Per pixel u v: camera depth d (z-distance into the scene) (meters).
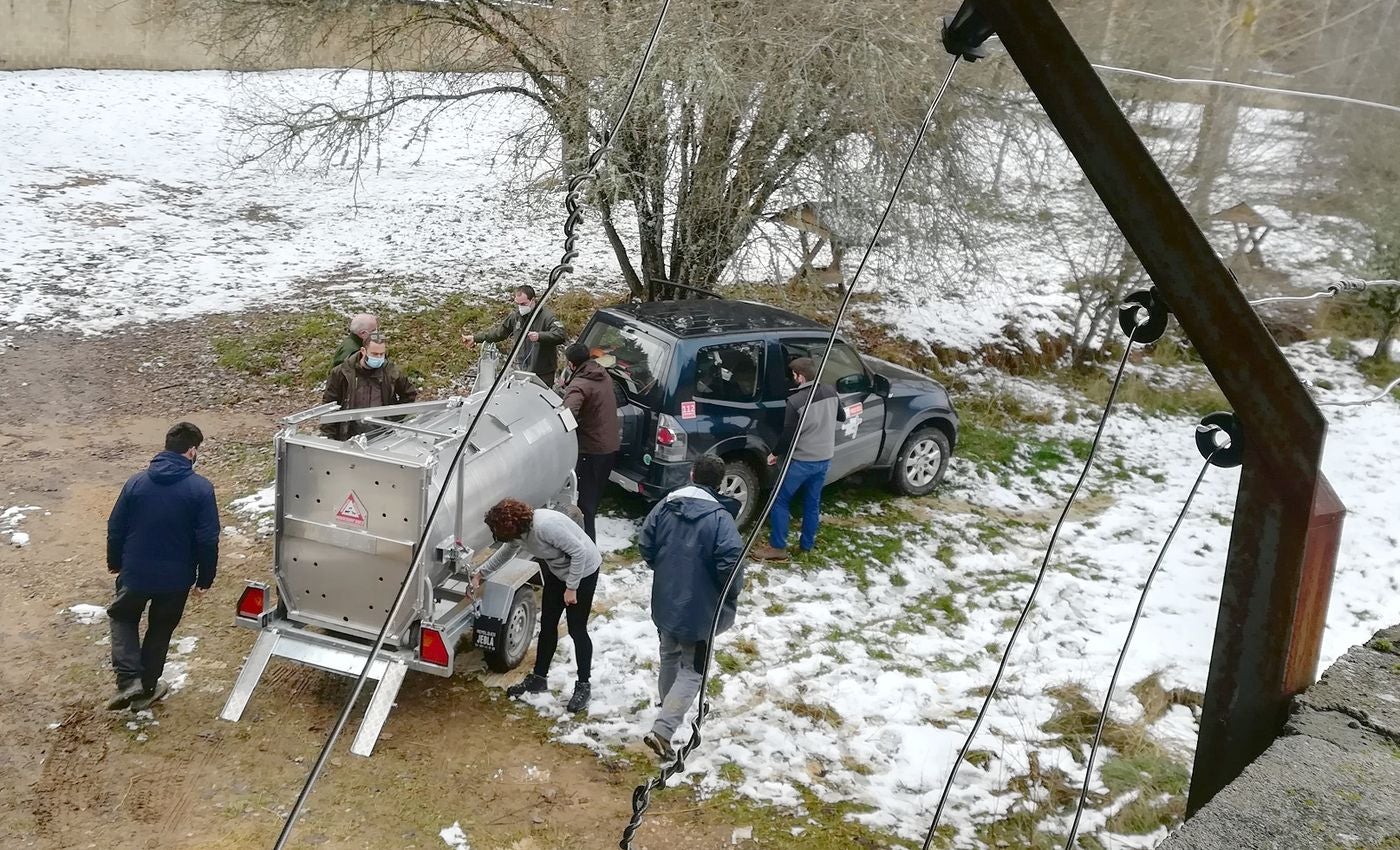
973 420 11.33
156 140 19.78
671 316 8.32
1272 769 1.85
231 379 10.66
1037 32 1.67
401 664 5.50
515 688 6.11
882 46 9.29
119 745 5.43
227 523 7.88
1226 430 1.80
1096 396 12.42
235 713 5.52
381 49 11.25
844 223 10.09
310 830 4.92
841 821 5.29
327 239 15.32
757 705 6.22
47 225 14.58
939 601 7.74
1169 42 8.47
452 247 15.18
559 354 10.27
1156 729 6.30
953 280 11.93
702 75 8.67
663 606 5.45
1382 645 2.34
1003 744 5.97
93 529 7.68
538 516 5.73
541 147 10.18
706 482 5.52
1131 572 8.43
